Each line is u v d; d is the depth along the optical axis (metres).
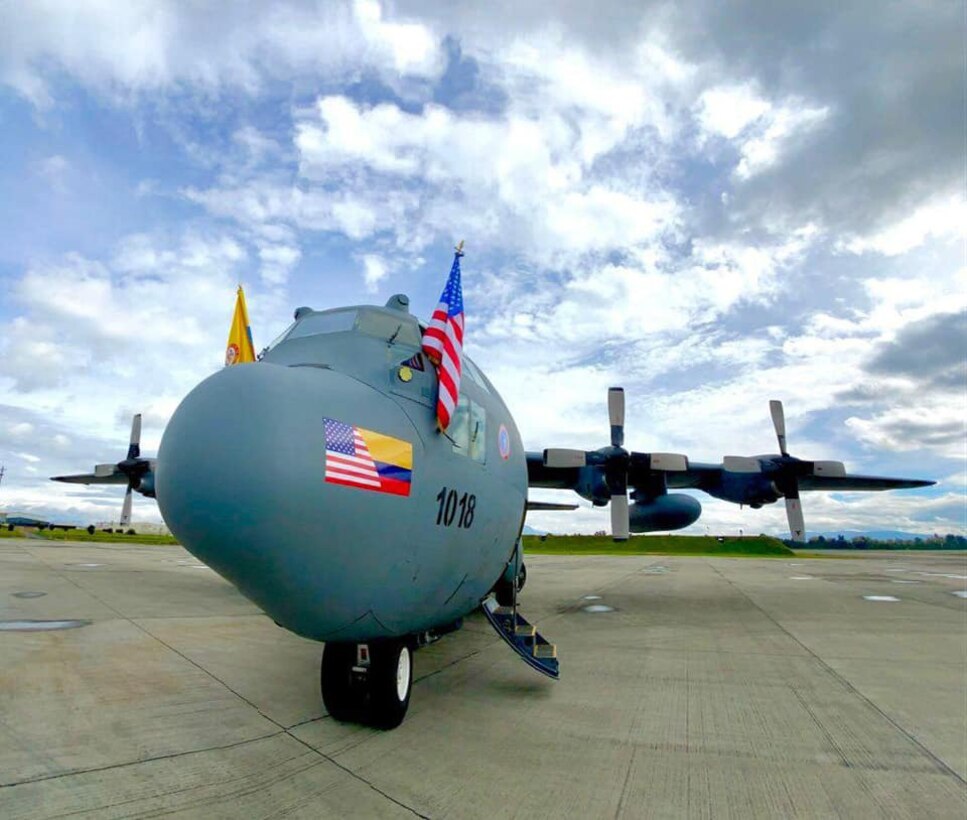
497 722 5.24
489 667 7.36
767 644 8.80
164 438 3.91
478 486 5.63
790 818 3.56
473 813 3.56
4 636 8.23
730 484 16.08
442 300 5.46
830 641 9.02
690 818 3.54
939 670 7.20
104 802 3.59
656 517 14.98
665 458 13.94
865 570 25.25
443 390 5.06
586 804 3.70
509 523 6.52
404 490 4.43
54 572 17.22
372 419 4.41
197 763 4.21
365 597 4.26
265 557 3.62
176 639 8.46
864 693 6.23
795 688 6.41
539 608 12.59
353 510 3.96
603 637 9.41
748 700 5.97
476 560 5.77
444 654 8.09
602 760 4.40
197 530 3.59
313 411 3.97
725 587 16.77
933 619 11.05
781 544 60.22
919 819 3.57
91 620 9.77
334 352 5.02
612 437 14.30
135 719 5.08
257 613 11.13
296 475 3.64
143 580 16.09
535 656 6.54
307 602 3.97
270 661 7.27
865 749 4.67
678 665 7.50
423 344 5.33
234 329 9.77
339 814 3.52
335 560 3.91
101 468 18.91
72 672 6.50
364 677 5.14
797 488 15.35
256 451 3.59
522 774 4.13
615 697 6.07
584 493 14.27
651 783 4.02
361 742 4.70
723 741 4.82
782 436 15.68
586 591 15.70
